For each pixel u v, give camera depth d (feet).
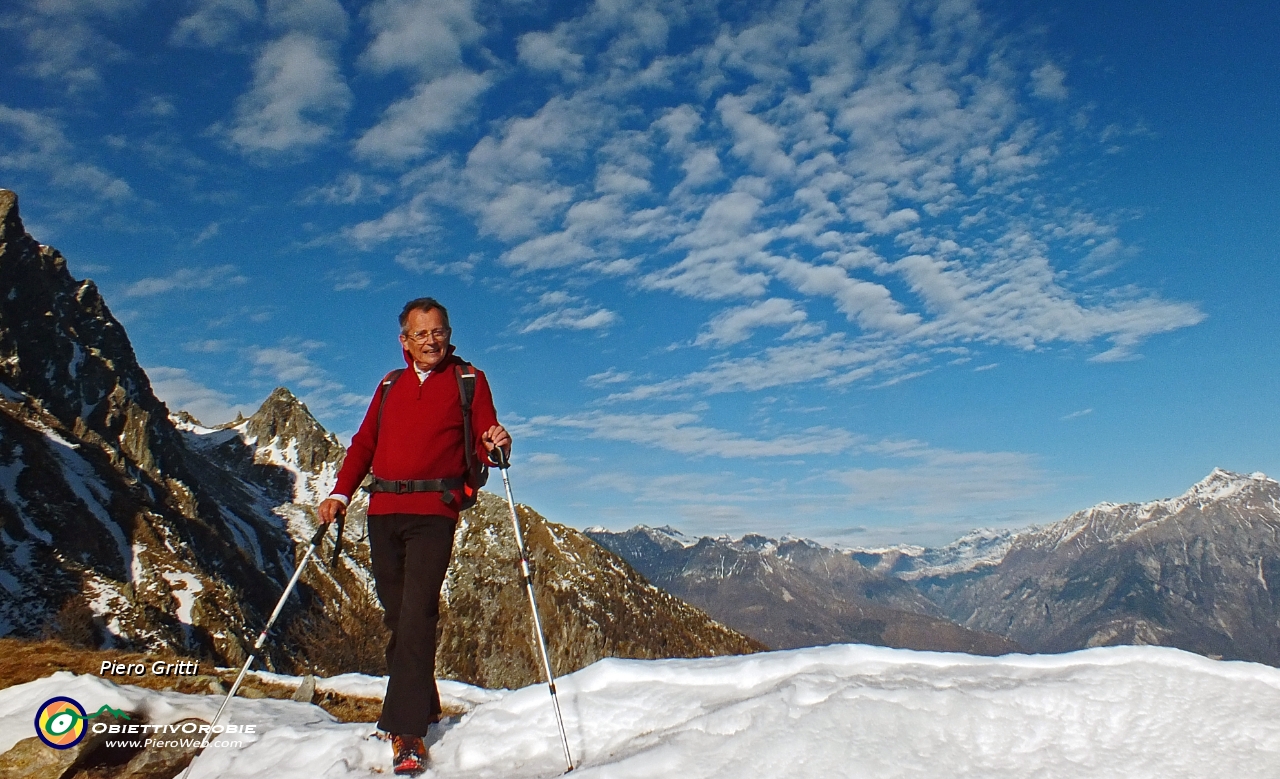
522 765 17.24
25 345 513.86
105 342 595.47
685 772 14.30
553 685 17.06
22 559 341.82
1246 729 13.60
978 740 14.29
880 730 14.46
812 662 17.99
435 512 19.01
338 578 531.91
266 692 34.60
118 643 321.73
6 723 22.94
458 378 19.89
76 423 498.69
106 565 374.43
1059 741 14.07
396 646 18.53
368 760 18.40
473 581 539.29
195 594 387.96
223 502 618.44
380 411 20.22
